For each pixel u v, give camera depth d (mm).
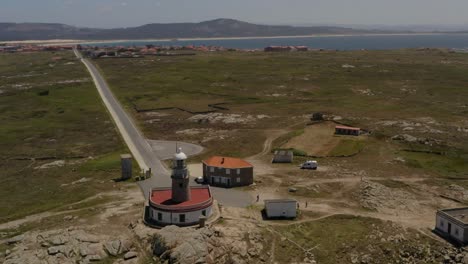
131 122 175875
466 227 78562
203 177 111250
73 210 92375
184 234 73875
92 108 199000
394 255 77000
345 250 77562
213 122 171750
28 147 147375
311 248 77375
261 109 191125
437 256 76562
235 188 104875
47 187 110062
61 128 169250
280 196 99562
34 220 87875
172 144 145625
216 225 81312
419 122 162500
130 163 113125
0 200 103000
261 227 82438
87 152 139625
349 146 138000
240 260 71750
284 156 125312
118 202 95750
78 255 71562
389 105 193375
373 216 89250
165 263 69250
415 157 127438
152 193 89000
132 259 71312
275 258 73875
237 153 134625
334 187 104938
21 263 69062
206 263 68750
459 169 118562
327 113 178875
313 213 90250
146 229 79250
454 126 157000
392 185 106500
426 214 91250
